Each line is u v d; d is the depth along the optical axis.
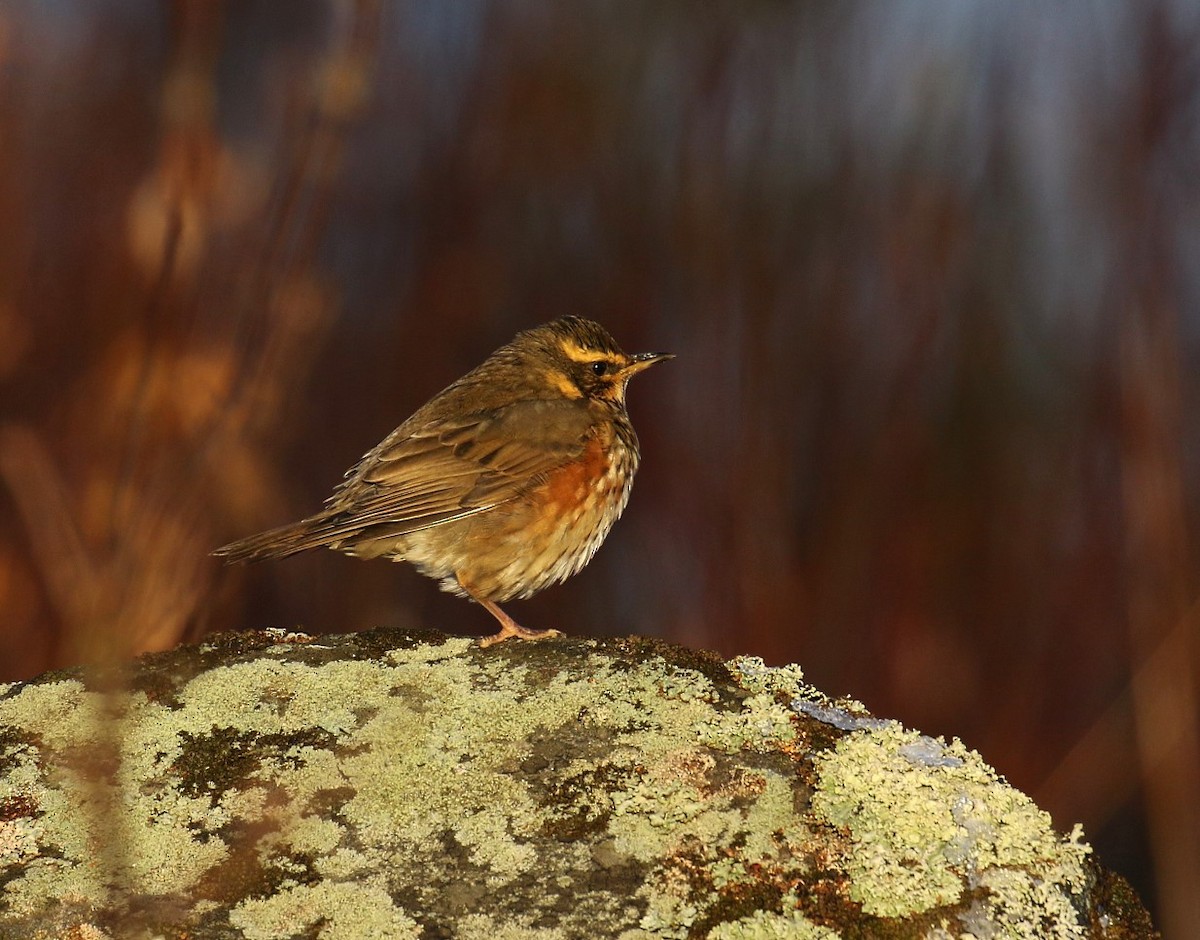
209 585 8.63
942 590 13.77
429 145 15.76
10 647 10.59
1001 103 15.20
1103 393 14.15
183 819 5.68
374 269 15.32
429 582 14.10
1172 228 14.09
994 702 13.41
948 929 5.19
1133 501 13.35
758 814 5.62
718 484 14.12
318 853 5.49
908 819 5.59
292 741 6.17
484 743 6.12
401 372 14.87
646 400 14.50
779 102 15.66
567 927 5.12
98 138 14.38
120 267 12.07
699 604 13.80
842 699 6.62
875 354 14.64
